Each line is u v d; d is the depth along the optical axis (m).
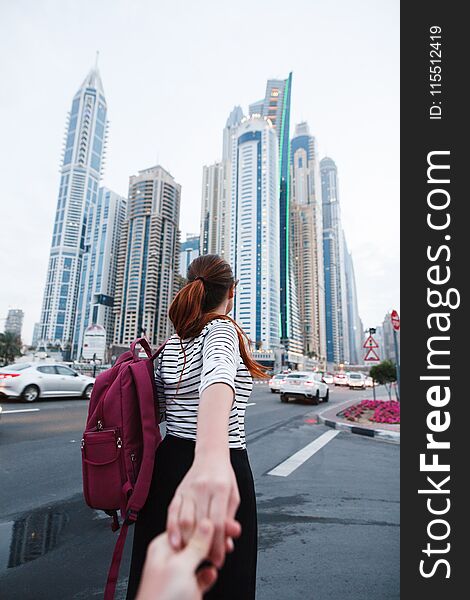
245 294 110.69
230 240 120.44
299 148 174.12
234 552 1.00
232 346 1.02
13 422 7.73
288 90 146.00
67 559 2.65
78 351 138.12
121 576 2.46
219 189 130.38
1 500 3.68
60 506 3.59
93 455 1.06
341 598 2.26
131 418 1.10
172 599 0.28
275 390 20.98
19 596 2.22
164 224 120.69
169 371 1.15
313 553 2.80
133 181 123.56
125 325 115.62
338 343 192.88
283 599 2.23
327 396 16.53
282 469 5.16
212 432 0.67
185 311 1.16
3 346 64.38
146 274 115.81
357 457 5.86
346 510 3.67
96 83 191.38
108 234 142.88
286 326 120.44
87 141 179.38
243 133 122.88
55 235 161.75
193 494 0.48
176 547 0.37
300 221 160.88
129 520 0.99
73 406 10.69
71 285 153.88
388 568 2.62
